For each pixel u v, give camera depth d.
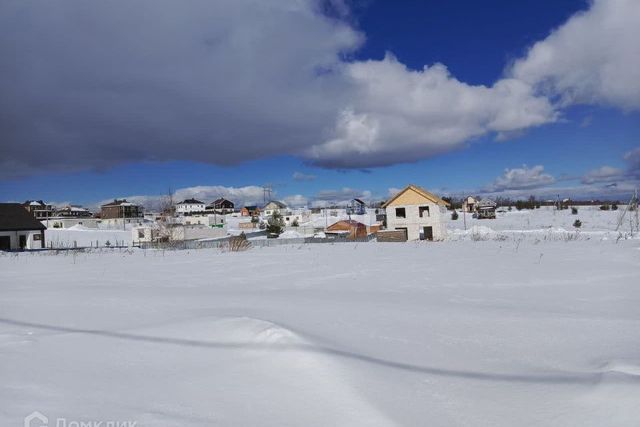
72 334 4.54
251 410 2.66
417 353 3.75
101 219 86.12
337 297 6.90
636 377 2.92
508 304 6.14
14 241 37.69
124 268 13.38
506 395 2.84
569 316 5.20
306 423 2.48
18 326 4.98
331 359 3.35
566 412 2.56
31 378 3.25
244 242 22.86
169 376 3.26
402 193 35.56
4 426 2.46
